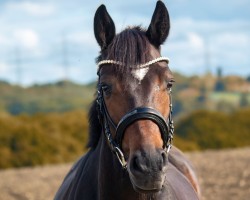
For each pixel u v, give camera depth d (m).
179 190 4.25
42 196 11.00
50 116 21.16
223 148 21.75
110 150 3.70
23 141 18.19
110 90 3.47
